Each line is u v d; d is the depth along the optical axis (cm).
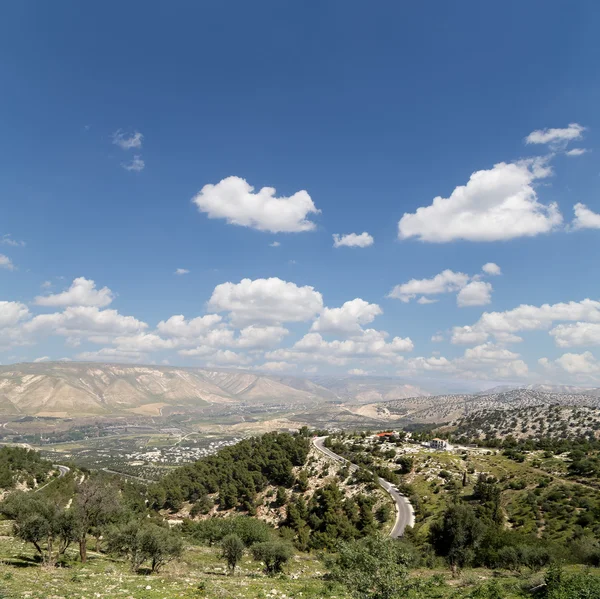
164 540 5238
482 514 10838
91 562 5350
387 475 15875
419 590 3947
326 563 6103
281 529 12662
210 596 3428
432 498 13675
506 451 18350
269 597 3569
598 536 8769
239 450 19962
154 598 3200
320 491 14562
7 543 6088
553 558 6247
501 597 3506
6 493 13738
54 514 5012
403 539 10031
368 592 2717
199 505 15875
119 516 8356
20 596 2934
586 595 3138
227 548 5469
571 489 12162
